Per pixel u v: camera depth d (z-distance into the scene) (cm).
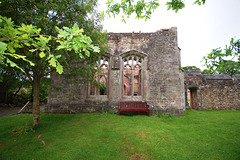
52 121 686
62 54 461
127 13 329
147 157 356
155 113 871
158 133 512
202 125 638
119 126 598
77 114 833
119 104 849
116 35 970
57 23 530
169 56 930
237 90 1396
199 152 380
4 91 1515
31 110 970
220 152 380
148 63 932
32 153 370
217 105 1375
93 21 640
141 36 966
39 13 418
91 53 678
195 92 1420
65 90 909
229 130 561
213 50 273
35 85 596
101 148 397
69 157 348
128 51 941
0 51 127
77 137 477
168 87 902
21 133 520
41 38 158
